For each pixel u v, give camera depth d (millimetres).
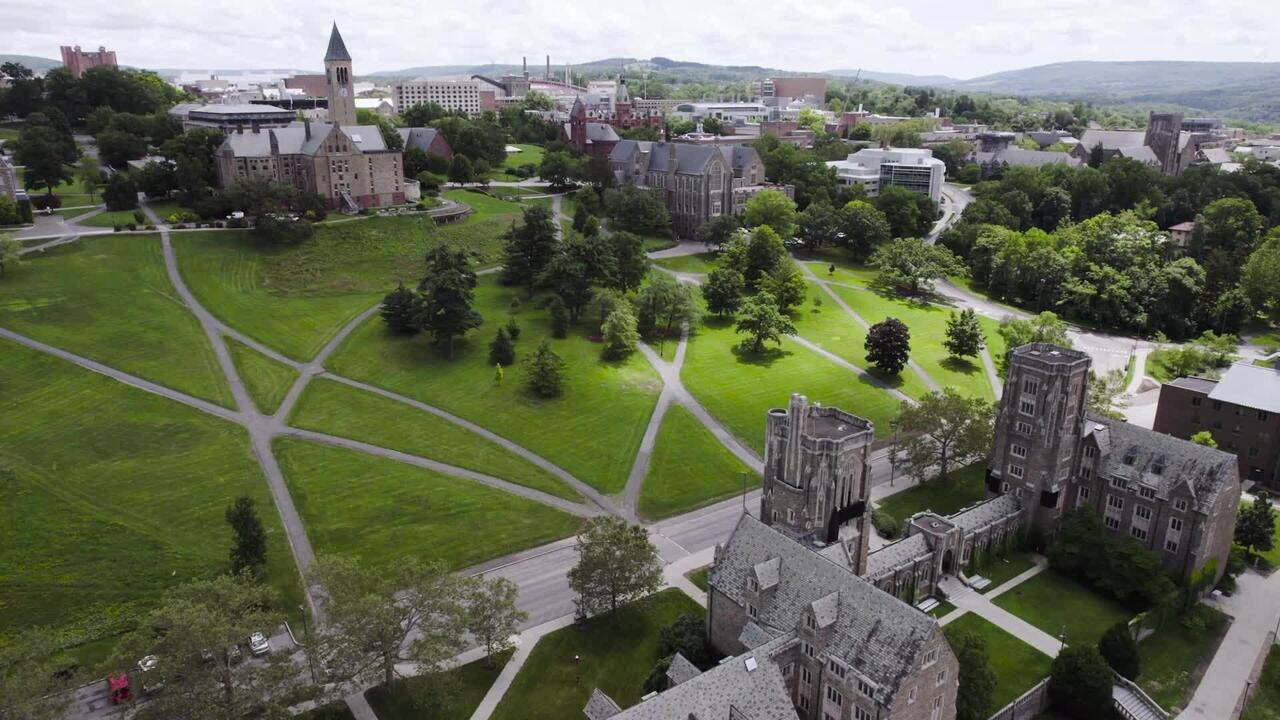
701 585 105250
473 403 153500
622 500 126688
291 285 194875
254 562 99750
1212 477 102188
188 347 161500
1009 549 112125
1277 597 106812
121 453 127312
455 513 120000
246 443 134125
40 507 111500
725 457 139875
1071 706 84062
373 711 82188
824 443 93125
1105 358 193500
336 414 146125
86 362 150750
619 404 156250
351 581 80812
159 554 105250
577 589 93875
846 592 78438
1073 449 112438
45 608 95062
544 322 190250
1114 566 102188
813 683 78875
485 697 84875
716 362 179000
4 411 133875
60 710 69625
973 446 124875
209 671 70875
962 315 187000
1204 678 91062
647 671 89375
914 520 106125
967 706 79562
